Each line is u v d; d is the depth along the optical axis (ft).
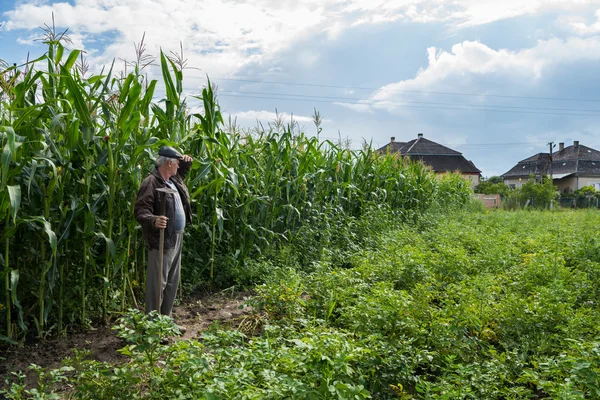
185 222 18.52
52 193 16.30
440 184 65.87
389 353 13.43
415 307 16.90
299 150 32.86
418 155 199.11
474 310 16.90
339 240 32.65
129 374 10.63
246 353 11.16
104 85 17.87
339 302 19.17
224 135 24.75
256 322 17.84
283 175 30.91
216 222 23.66
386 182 45.96
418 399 12.50
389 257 24.88
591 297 21.36
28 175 15.76
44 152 16.26
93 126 17.74
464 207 68.59
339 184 36.60
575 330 15.20
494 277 23.27
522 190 114.11
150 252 16.97
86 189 17.30
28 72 16.38
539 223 51.37
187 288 23.27
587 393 11.72
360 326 15.37
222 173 22.81
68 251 17.30
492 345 15.79
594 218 58.03
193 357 10.48
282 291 18.48
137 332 11.22
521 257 29.27
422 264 22.91
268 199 28.02
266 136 30.78
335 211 35.45
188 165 19.80
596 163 209.26
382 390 12.59
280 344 14.32
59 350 15.85
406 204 51.78
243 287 24.41
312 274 21.74
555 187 113.19
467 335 16.30
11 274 14.94
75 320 18.29
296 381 10.02
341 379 11.47
